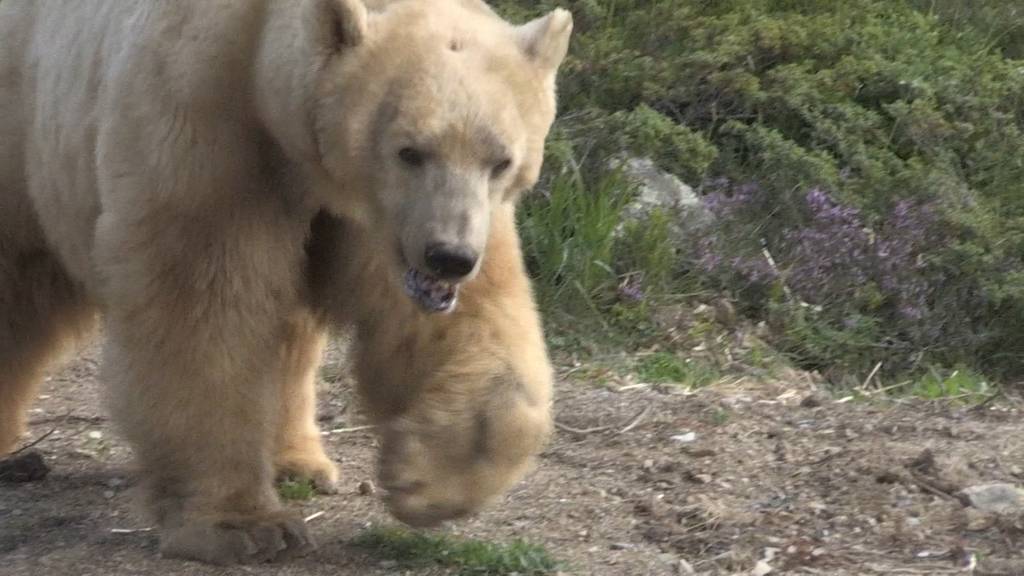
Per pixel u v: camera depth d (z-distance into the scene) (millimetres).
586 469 10961
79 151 9359
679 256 15875
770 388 14000
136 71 8641
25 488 10617
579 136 16828
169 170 8469
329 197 8625
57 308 11102
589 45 18000
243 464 8875
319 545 9219
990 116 18797
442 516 8320
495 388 8336
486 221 8023
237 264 8672
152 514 9008
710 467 10898
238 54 8492
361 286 8969
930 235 16562
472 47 8211
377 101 8070
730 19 18766
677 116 17828
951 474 10438
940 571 8992
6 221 10570
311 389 10625
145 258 8570
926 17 20500
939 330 15727
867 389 14742
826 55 18797
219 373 8688
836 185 16953
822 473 10648
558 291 15117
